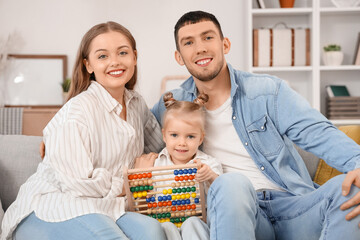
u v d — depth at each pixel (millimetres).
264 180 1580
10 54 3848
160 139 1827
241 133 1614
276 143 1580
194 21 1593
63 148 1369
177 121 1600
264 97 1604
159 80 3936
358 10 3566
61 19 3889
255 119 1604
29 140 1805
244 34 3844
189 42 1611
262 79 1669
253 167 1613
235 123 1627
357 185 1131
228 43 1754
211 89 1667
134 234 1243
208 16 1613
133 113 1684
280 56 3609
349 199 1125
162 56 3932
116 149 1514
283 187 1543
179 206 1517
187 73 3936
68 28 3891
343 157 1322
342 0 3627
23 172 1718
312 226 1262
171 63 3932
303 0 3816
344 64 3834
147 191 1510
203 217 1513
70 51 3900
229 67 1654
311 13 3611
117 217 1319
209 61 1593
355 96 3715
